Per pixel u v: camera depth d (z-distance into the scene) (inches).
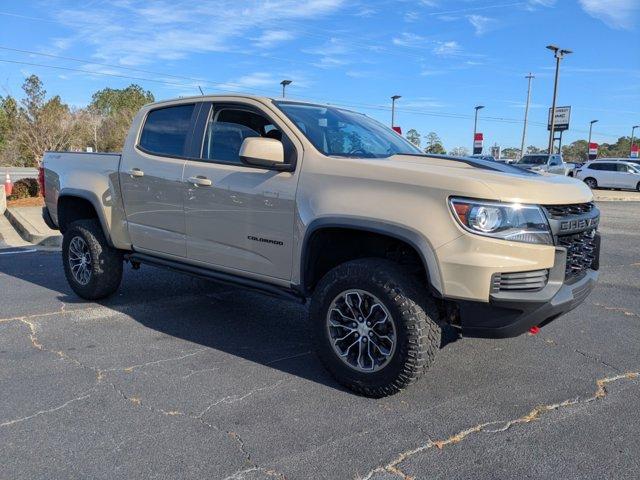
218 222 177.2
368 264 143.6
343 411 139.7
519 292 130.0
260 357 176.4
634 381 159.8
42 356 174.7
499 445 124.4
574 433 129.8
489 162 157.9
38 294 250.7
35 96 974.4
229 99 182.5
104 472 113.3
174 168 190.5
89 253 228.1
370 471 114.3
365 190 143.5
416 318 136.5
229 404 143.3
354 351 149.3
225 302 239.9
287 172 160.1
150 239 203.2
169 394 148.8
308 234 151.9
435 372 163.9
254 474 113.0
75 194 226.2
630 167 1248.2
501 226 128.9
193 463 116.7
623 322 216.2
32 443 123.8
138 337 193.9
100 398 145.9
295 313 225.9
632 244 424.5
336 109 192.5
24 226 432.1
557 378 161.2
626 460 118.5
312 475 112.8
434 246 132.0
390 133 198.7
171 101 201.5
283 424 133.0
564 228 137.3
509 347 185.2
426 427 132.1
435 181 134.3
